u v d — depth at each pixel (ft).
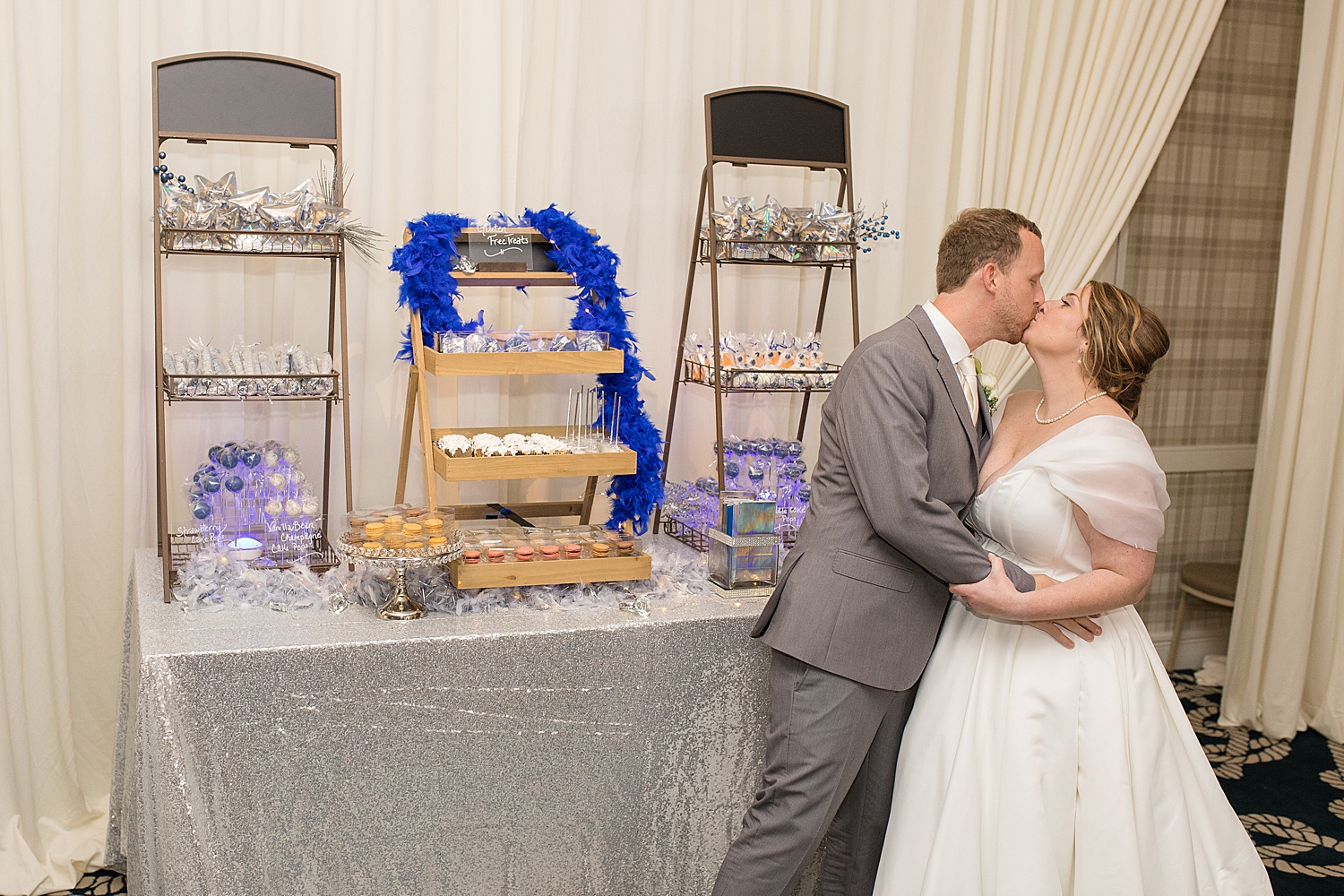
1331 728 11.80
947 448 6.53
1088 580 6.40
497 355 7.58
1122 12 10.93
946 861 6.59
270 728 6.28
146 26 8.06
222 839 6.26
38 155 7.87
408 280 7.83
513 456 7.50
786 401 10.43
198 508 7.54
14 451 8.13
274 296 8.71
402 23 8.62
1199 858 6.77
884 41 10.21
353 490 9.15
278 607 6.98
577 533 7.94
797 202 10.19
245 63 7.66
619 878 7.22
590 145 9.44
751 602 7.59
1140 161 11.28
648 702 7.08
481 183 9.05
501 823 6.86
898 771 7.07
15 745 8.23
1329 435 11.45
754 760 7.43
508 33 9.00
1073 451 6.51
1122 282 12.46
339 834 6.50
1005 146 10.87
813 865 7.77
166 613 6.85
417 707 6.55
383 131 8.76
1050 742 6.54
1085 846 6.46
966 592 6.29
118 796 8.05
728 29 9.68
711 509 8.76
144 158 8.21
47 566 8.32
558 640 6.80
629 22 9.34
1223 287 12.91
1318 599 11.96
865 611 6.43
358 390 9.01
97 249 8.23
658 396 10.00
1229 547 13.52
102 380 8.41
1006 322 6.74
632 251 9.72
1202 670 13.33
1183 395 12.96
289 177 8.63
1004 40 10.50
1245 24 12.44
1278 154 12.87
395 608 6.90
